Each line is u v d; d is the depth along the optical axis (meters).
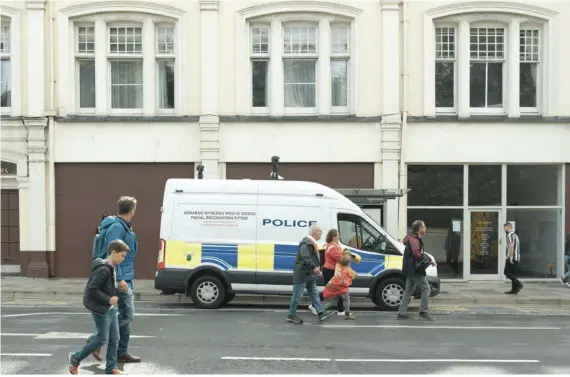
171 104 17.88
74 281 16.64
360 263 12.61
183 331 9.78
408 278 11.45
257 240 12.65
